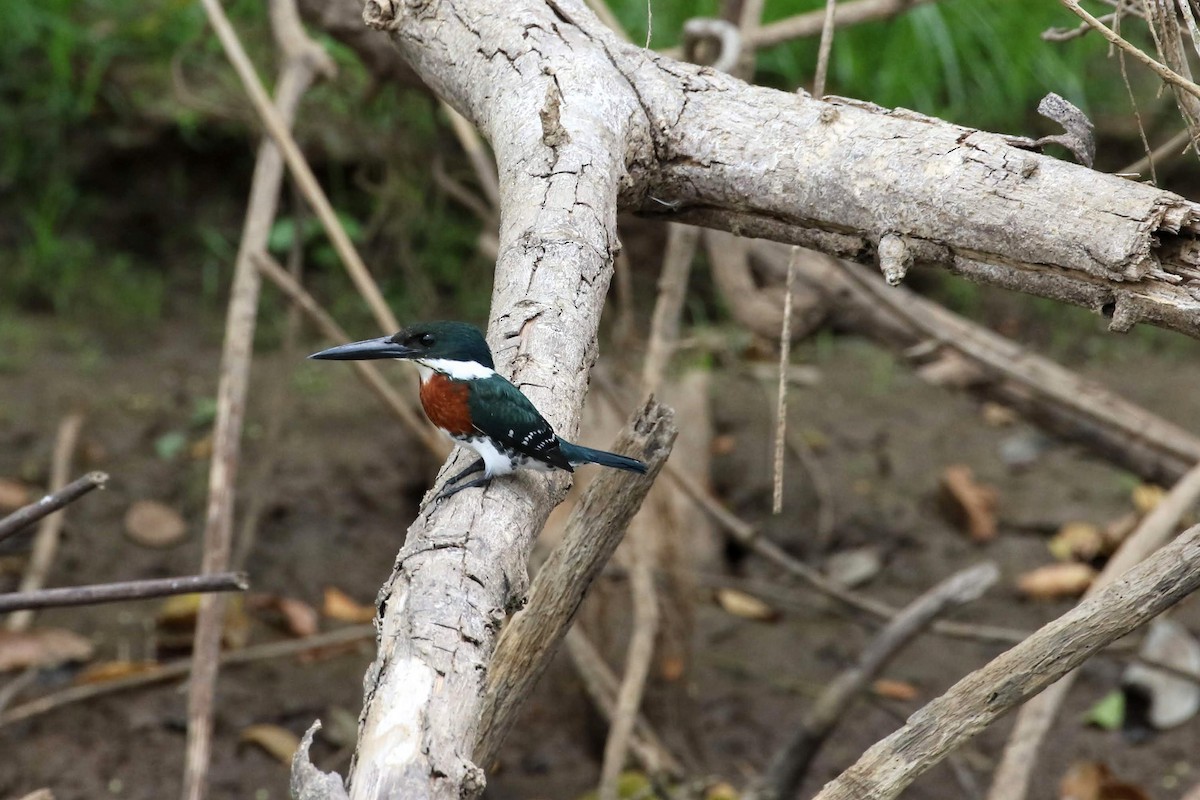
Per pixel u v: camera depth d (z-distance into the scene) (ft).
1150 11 15.38
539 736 33.94
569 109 16.30
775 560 31.81
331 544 39.68
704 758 32.24
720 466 43.83
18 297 50.62
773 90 16.70
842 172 15.29
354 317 49.83
